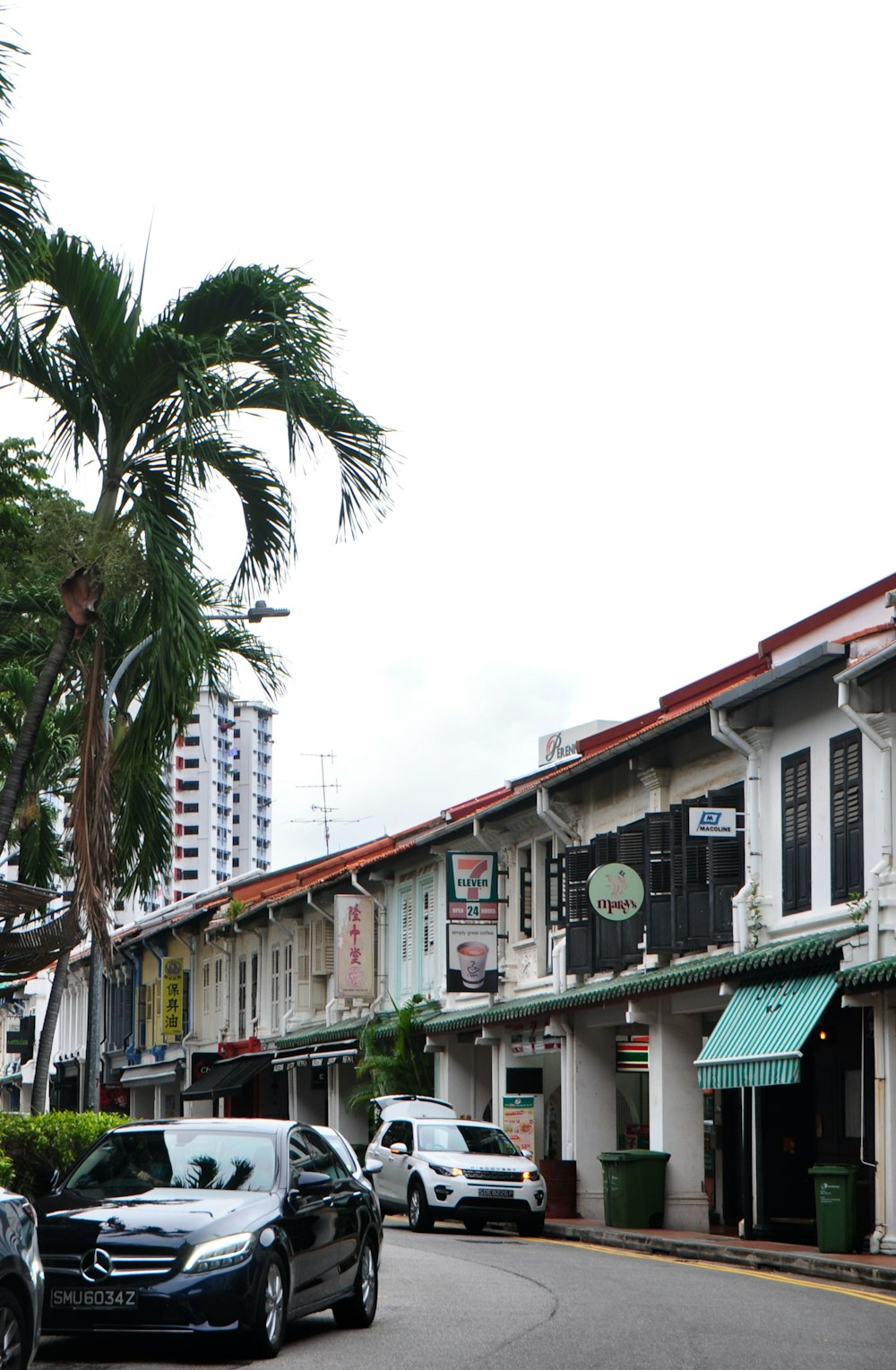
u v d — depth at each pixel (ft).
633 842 82.84
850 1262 57.06
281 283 45.29
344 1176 43.52
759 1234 68.95
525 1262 61.36
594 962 86.12
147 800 70.49
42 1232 35.88
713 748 80.18
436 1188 79.10
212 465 44.86
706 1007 74.90
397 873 122.83
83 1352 36.86
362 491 46.29
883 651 60.23
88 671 46.96
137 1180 39.50
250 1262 35.58
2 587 69.92
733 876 75.92
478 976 98.17
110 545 43.09
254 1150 40.14
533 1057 99.09
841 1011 67.67
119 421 45.44
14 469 68.08
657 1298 49.11
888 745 64.44
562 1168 85.81
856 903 64.08
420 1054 108.58
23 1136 54.29
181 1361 35.65
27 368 44.86
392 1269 57.52
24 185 38.78
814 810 70.33
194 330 45.44
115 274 44.21
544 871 98.07
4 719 85.30
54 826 97.14
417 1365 35.32
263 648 79.46
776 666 72.49
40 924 51.55
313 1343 39.14
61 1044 226.38
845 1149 69.15
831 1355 37.76
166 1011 173.58
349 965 123.85
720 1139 81.66
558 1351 37.68
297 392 44.96
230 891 162.30
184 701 42.63
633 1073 92.94
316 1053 122.83
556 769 108.99
